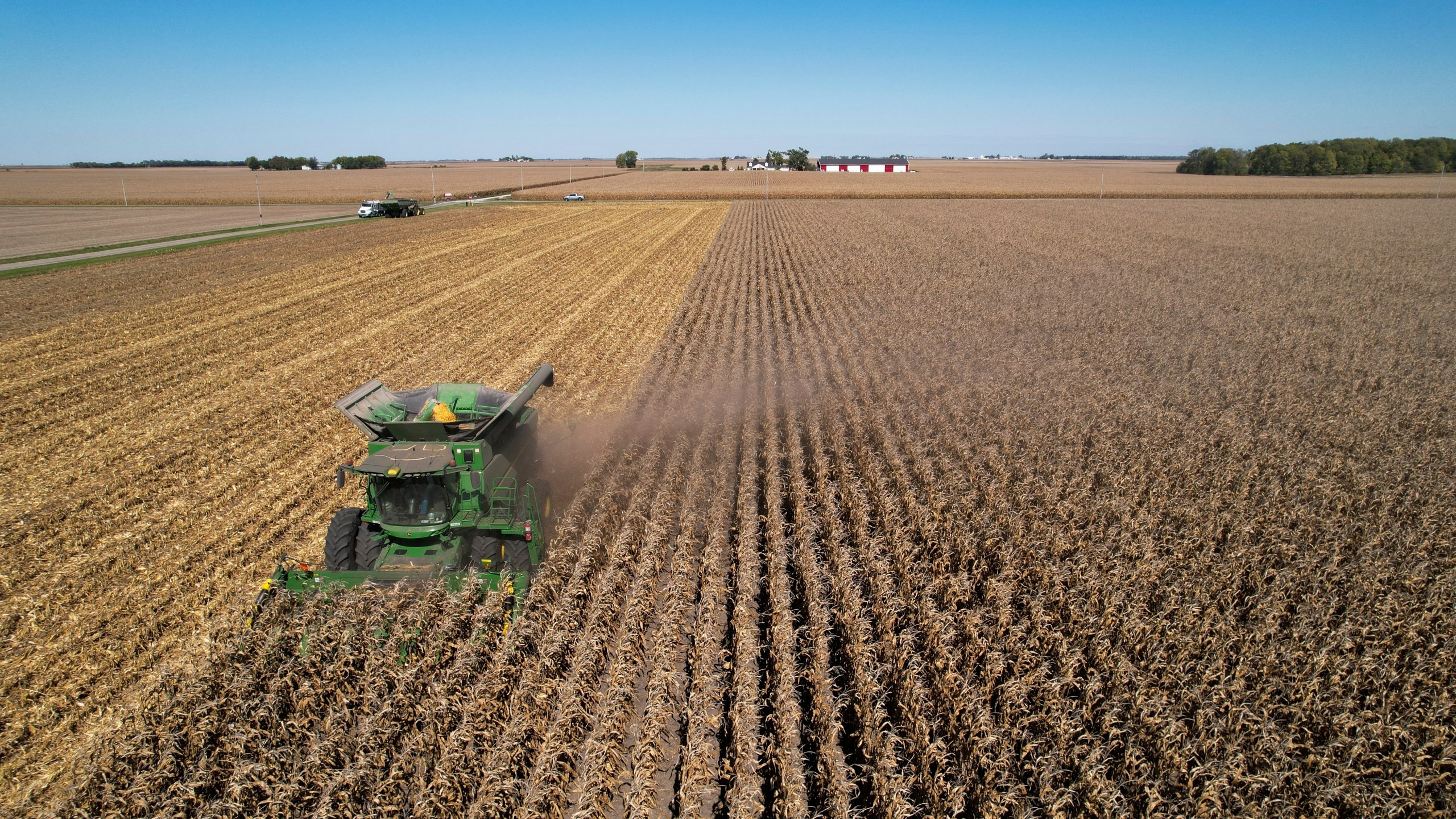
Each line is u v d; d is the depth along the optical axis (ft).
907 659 32.40
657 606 38.50
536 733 30.07
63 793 26.63
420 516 35.37
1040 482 50.75
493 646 33.68
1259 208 291.79
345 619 32.76
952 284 133.28
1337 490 49.39
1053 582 38.78
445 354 90.12
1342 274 144.15
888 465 54.54
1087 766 26.21
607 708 30.17
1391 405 68.69
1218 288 130.62
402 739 29.30
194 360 86.43
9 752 28.94
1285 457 55.47
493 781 26.68
